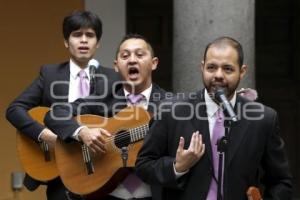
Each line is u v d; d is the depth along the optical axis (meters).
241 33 10.45
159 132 7.04
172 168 6.76
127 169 8.39
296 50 16.12
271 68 16.12
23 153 9.77
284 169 7.05
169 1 15.99
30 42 14.64
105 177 8.52
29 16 14.63
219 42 6.83
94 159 8.56
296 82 16.14
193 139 6.63
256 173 7.00
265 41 16.19
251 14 10.57
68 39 9.55
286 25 16.11
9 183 14.58
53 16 14.69
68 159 8.76
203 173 6.80
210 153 6.81
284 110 16.17
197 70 10.49
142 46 8.52
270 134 6.96
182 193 6.88
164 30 15.96
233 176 6.80
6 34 14.55
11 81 14.58
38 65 14.66
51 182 9.76
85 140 8.48
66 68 9.61
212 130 6.88
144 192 8.34
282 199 7.02
